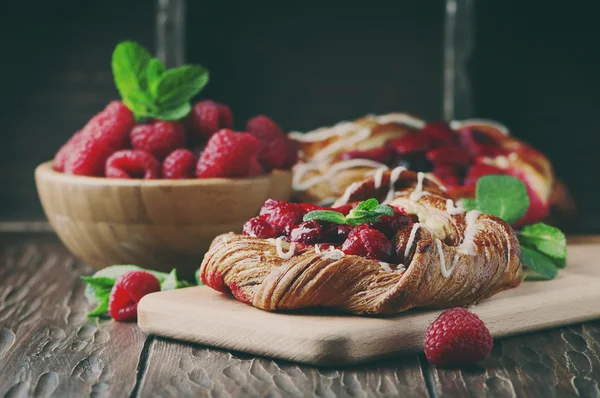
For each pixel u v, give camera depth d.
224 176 0.48
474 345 0.36
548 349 0.39
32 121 0.95
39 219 0.93
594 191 0.94
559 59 0.93
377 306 0.38
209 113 0.51
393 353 0.38
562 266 0.47
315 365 0.37
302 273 0.38
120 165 0.48
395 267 0.39
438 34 0.93
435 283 0.39
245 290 0.40
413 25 0.93
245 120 0.95
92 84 0.94
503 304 0.41
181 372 0.37
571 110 0.94
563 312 0.42
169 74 0.50
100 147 0.49
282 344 0.37
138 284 0.43
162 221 0.47
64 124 0.95
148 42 0.94
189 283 0.47
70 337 0.41
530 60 0.94
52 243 0.60
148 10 0.93
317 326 0.37
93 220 0.48
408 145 0.59
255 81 0.95
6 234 0.63
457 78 0.87
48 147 0.95
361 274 0.38
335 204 0.45
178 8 0.86
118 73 0.51
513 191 0.47
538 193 0.58
